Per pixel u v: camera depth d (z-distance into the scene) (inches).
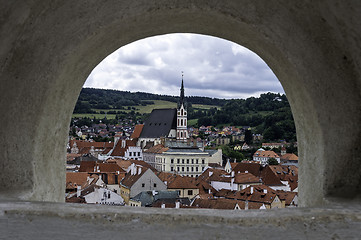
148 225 105.3
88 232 105.8
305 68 132.5
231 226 104.4
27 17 118.8
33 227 106.2
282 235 103.9
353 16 111.0
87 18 128.3
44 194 139.7
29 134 132.3
